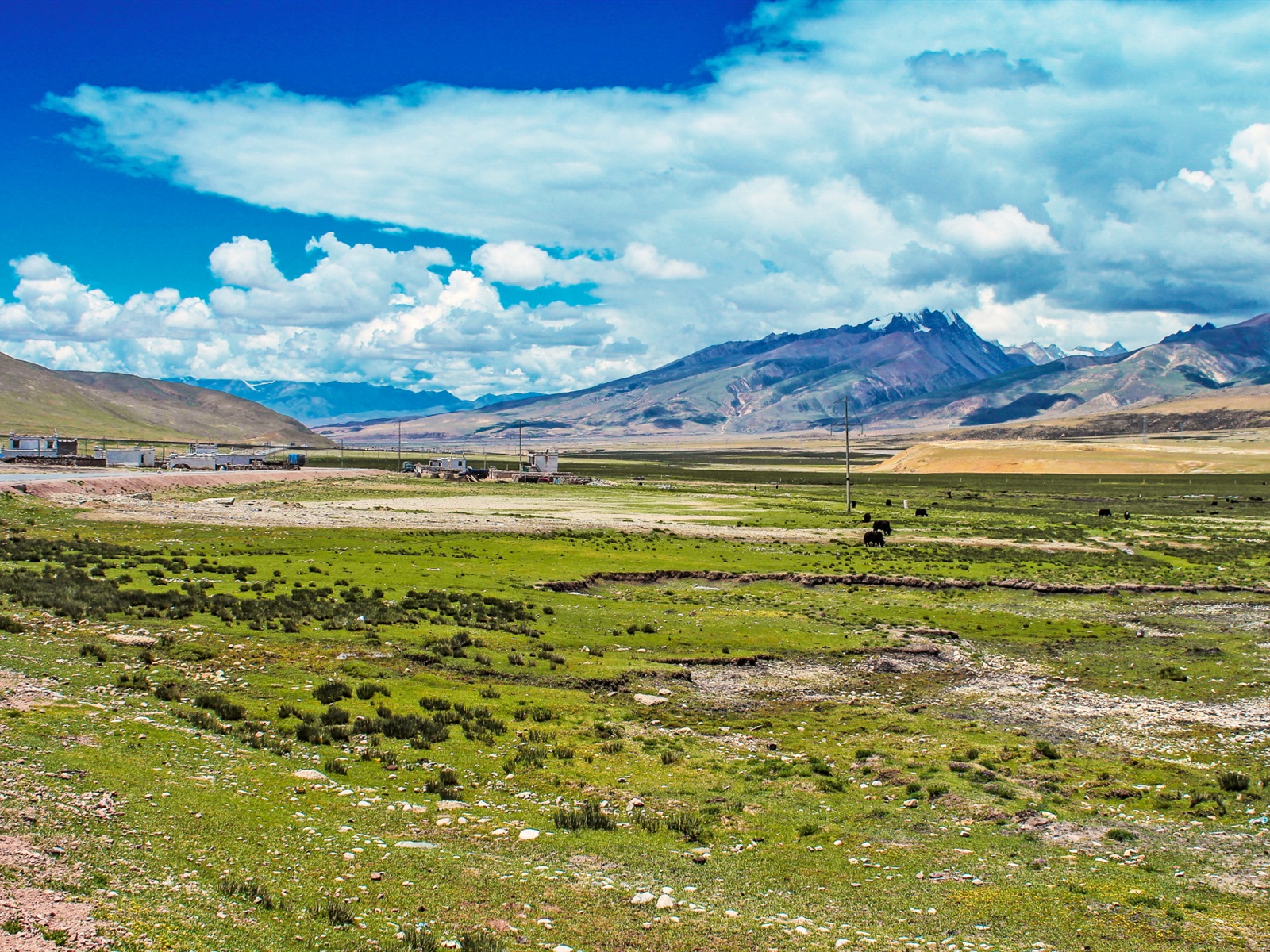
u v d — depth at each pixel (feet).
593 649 144.87
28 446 631.56
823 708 122.11
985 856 69.92
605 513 411.13
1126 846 72.95
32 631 115.55
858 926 56.44
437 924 50.44
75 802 58.23
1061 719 118.62
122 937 41.42
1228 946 54.75
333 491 496.64
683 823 73.00
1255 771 95.50
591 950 49.55
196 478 476.54
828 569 252.83
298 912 48.93
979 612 201.98
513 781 80.84
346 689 104.17
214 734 82.02
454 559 234.38
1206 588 242.17
